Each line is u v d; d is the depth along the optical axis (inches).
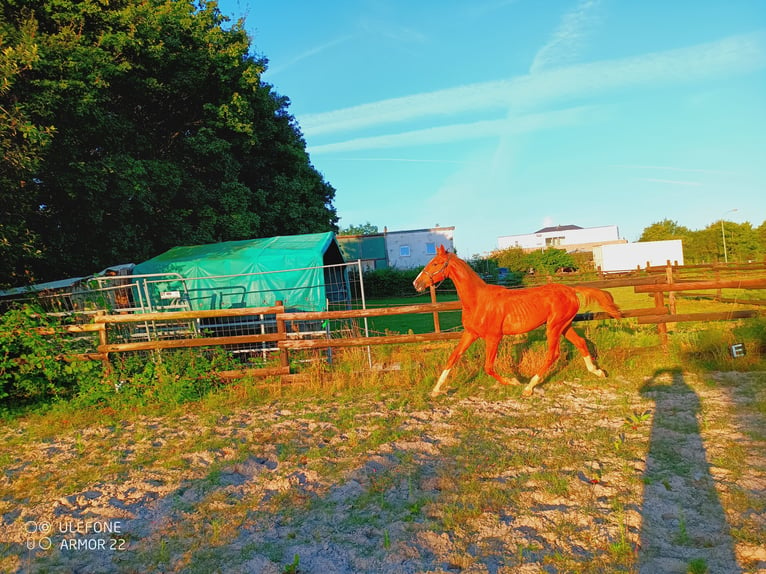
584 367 325.7
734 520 140.9
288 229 1072.8
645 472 177.2
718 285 331.9
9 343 329.7
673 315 335.3
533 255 1755.7
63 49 478.3
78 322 410.9
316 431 252.2
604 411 249.9
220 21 932.0
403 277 1508.4
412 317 882.8
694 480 167.0
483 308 284.8
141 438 260.7
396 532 149.8
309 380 341.1
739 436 200.4
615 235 2822.3
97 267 650.2
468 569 128.0
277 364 368.5
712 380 281.9
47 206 578.6
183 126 836.0
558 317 284.7
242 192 863.1
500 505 160.7
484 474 185.8
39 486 207.3
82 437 271.9
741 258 1845.5
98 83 515.5
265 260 505.0
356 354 390.9
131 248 687.1
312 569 135.2
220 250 559.5
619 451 196.4
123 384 334.3
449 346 382.3
